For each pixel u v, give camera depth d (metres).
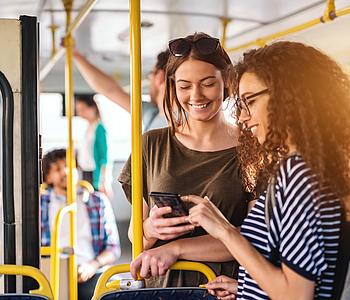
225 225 1.13
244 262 1.05
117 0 2.72
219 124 1.68
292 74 1.06
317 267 0.97
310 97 1.05
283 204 1.01
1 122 1.77
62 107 5.88
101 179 5.80
